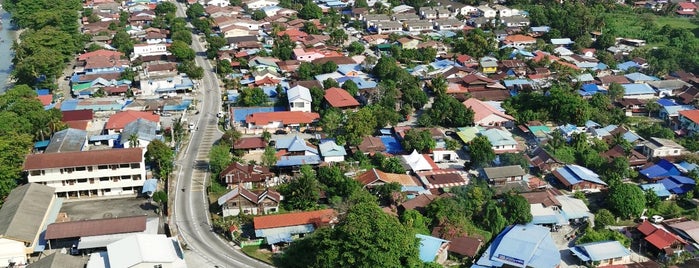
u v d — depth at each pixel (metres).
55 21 180.38
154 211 91.44
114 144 113.19
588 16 191.25
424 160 103.00
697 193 96.94
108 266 72.56
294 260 77.25
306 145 108.12
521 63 159.00
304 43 177.88
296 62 159.50
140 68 156.00
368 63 154.88
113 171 95.00
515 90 141.25
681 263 78.38
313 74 151.12
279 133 119.19
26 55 154.75
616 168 101.06
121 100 136.00
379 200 93.12
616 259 79.44
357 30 196.88
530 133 118.94
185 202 93.50
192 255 79.62
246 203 89.25
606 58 164.50
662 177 100.25
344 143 110.62
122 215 89.69
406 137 109.88
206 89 145.25
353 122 111.56
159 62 160.62
